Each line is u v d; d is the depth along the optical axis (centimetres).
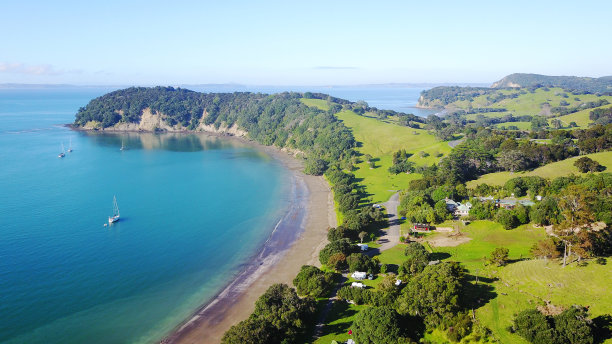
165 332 8944
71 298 10206
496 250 10575
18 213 16512
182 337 8775
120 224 15550
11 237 13962
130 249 13262
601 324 7412
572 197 12338
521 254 11369
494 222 13925
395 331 7656
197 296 10481
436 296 8381
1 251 12800
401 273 10638
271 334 7806
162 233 14738
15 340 8494
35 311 9575
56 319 9300
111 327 9075
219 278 11450
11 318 9262
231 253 13125
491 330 7825
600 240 9531
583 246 9169
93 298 10250
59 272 11531
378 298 9194
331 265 11194
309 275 10188
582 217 9519
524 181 16238
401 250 12694
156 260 12512
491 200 15150
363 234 13275
